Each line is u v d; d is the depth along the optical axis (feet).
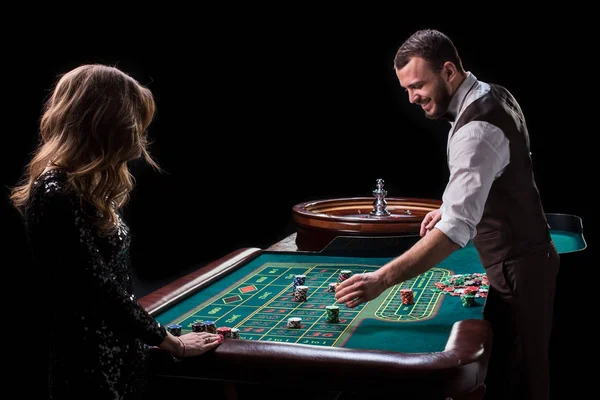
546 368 8.52
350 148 23.09
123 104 5.18
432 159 22.53
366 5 21.83
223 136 23.00
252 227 23.84
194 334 6.07
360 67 22.43
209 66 22.21
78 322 5.20
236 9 21.95
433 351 6.31
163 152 22.33
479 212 7.32
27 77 16.25
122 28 19.33
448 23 20.89
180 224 22.81
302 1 22.09
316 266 10.20
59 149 5.11
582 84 19.90
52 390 5.37
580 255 11.30
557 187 20.59
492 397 8.62
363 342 6.66
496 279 8.37
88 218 5.15
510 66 20.42
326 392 6.47
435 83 8.04
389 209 16.48
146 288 21.62
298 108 23.07
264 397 6.60
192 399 6.42
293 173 23.61
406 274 7.06
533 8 19.94
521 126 8.00
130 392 5.48
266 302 8.24
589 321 11.78
